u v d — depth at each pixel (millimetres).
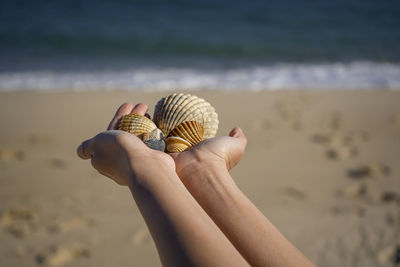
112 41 4004
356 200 1236
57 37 4070
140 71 2949
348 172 1406
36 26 4418
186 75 2787
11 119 1846
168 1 5656
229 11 5355
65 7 5285
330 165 1452
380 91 2324
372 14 5387
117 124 490
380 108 2023
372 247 1016
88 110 1979
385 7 5719
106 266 963
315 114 1938
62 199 1245
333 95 2242
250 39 4199
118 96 2205
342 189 1299
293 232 1074
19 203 1220
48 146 1601
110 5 5422
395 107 2039
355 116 1917
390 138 1681
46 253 998
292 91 2322
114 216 1163
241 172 1384
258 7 5602
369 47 3973
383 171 1408
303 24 4910
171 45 3932
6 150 1555
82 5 5387
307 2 5977
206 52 3760
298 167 1432
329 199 1240
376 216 1147
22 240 1051
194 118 511
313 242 1038
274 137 1671
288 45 4027
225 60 3500
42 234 1076
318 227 1097
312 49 3908
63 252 1003
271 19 5078
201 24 4742
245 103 2080
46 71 2926
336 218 1139
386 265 956
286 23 4918
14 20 4641
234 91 2309
